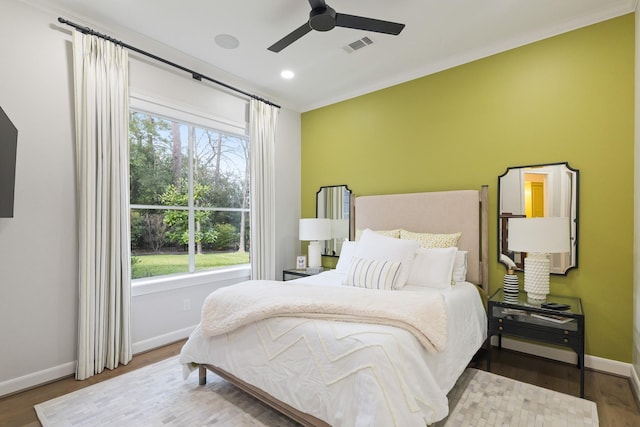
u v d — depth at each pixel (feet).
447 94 11.06
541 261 8.25
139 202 10.39
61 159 8.20
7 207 7.26
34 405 6.92
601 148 8.43
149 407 6.80
